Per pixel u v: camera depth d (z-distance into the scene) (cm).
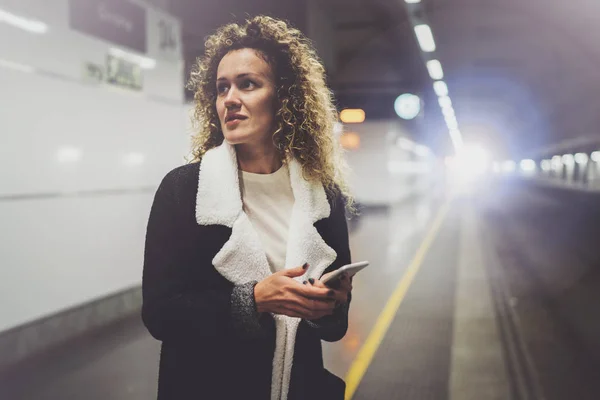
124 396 353
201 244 111
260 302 104
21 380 377
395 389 379
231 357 111
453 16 1648
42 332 472
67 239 516
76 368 402
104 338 472
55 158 501
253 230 112
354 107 1802
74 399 346
